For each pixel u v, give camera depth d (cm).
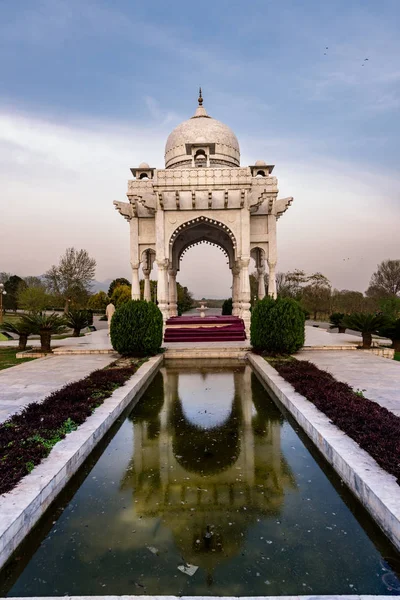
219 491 376
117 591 245
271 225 1747
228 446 491
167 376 945
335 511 339
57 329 1276
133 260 1784
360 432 423
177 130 2086
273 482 394
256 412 638
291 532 307
